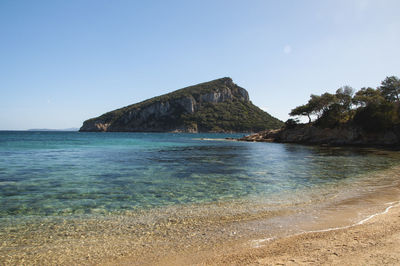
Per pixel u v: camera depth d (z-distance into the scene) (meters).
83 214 9.38
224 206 10.50
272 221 8.66
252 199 11.60
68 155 31.03
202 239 7.19
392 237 6.80
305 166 23.05
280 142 77.56
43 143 55.81
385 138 57.41
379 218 8.70
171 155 33.12
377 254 5.81
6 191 12.62
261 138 86.50
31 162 24.05
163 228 8.07
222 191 13.12
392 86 70.56
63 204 10.59
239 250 6.42
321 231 7.60
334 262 5.50
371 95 74.50
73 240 7.16
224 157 31.11
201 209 10.06
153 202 11.05
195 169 20.75
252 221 8.67
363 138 60.62
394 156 33.25
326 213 9.48
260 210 9.93
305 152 39.84
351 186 14.40
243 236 7.36
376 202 10.98
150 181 15.59
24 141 63.62
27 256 6.20
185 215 9.34
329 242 6.67
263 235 7.41
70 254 6.32
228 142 76.12
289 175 18.08
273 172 19.47
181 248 6.62
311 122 80.38
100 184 14.55
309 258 5.76
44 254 6.32
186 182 15.40
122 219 8.88
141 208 10.17
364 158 30.47
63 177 16.55
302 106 85.62
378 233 7.17
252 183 15.20
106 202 10.97
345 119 67.75
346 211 9.70
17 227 8.07
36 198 11.42
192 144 62.66
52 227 8.11
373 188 13.88
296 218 8.94
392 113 56.12
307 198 11.76
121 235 7.52
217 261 5.84
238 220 8.79
